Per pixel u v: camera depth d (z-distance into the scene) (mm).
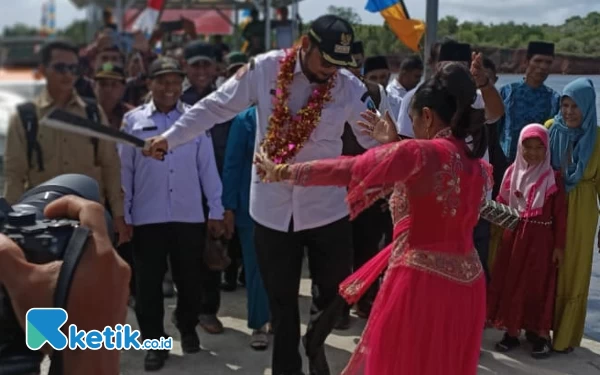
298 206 3338
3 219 1429
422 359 2561
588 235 4250
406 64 4934
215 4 10422
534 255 4230
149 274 4031
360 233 4762
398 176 2424
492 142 4352
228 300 5320
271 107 3332
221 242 4422
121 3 7211
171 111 4082
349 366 2770
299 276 3510
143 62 6930
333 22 3109
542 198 4172
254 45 9398
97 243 1315
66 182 1642
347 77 3365
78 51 3127
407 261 2566
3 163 3420
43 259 1333
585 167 4207
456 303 2564
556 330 4316
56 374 1307
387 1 5652
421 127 2656
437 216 2510
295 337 3516
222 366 4094
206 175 4188
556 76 4809
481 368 4117
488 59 4668
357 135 3439
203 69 5293
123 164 3996
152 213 3994
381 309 2623
